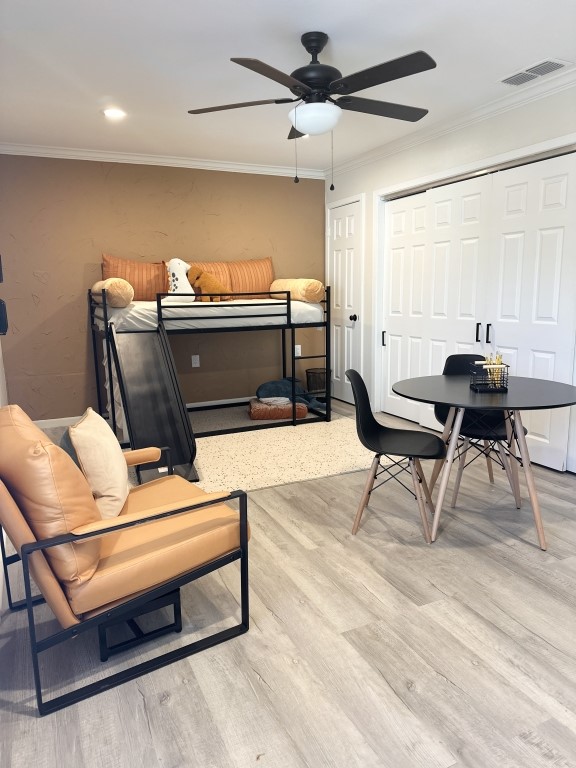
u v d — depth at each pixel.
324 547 2.53
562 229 3.28
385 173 4.77
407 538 2.61
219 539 1.83
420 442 2.64
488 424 2.97
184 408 3.80
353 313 5.48
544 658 1.76
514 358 3.69
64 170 4.66
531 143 3.39
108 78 3.04
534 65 2.96
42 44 2.61
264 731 1.48
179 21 2.40
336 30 2.52
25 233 4.59
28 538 1.47
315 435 4.52
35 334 4.73
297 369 5.99
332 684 1.66
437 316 4.38
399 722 1.50
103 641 1.77
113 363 4.17
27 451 1.48
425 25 2.49
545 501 3.01
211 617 2.01
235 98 3.38
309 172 5.67
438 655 1.78
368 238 5.10
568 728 1.48
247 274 5.36
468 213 3.97
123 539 1.78
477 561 2.38
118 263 4.79
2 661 1.79
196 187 5.18
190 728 1.50
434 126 4.07
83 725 1.52
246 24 2.44
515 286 3.63
